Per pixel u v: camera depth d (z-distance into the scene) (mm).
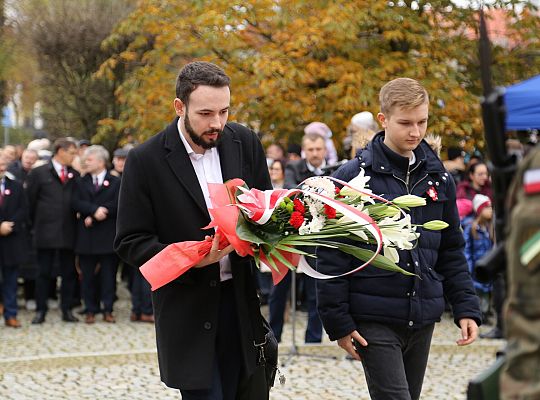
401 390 4098
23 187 10516
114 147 16844
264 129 12547
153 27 12711
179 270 3764
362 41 12781
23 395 6941
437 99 11891
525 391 2045
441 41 12562
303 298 11328
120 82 16453
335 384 7219
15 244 10383
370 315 4148
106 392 7043
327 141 9859
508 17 12586
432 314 4223
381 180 4246
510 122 3826
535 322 2047
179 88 3857
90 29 15992
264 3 12047
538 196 2066
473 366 7910
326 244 3852
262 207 3730
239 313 3969
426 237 4238
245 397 4070
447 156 11539
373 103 11742
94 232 10656
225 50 12562
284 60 11875
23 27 17703
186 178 3953
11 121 26422
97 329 10352
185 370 3924
